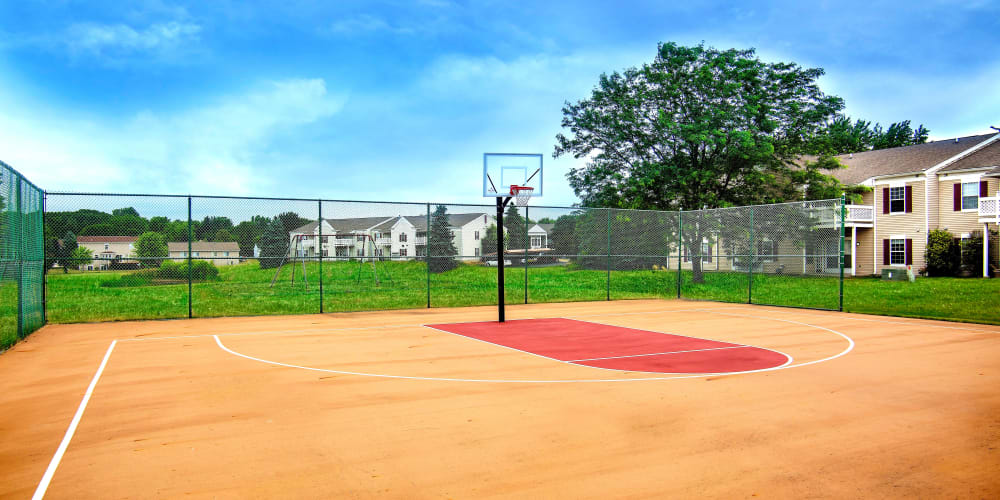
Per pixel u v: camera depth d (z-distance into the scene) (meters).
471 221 19.12
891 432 5.67
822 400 6.92
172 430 5.79
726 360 9.59
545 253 20.06
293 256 16.70
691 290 23.08
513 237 19.52
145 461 4.92
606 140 29.16
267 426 5.91
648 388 7.57
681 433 5.65
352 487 4.36
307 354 10.15
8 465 4.84
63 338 11.94
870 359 9.66
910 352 10.33
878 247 32.50
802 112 27.92
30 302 12.47
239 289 17.91
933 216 30.30
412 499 4.13
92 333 12.66
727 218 22.55
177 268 15.64
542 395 7.20
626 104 28.08
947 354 10.12
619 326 13.98
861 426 5.86
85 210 14.54
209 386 7.70
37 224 13.30
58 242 14.30
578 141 29.70
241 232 16.03
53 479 4.53
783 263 22.05
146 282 15.30
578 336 12.33
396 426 5.91
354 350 10.57
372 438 5.52
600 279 21.05
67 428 5.86
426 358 9.78
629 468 4.73
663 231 22.39
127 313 16.25
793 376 8.31
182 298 18.27
